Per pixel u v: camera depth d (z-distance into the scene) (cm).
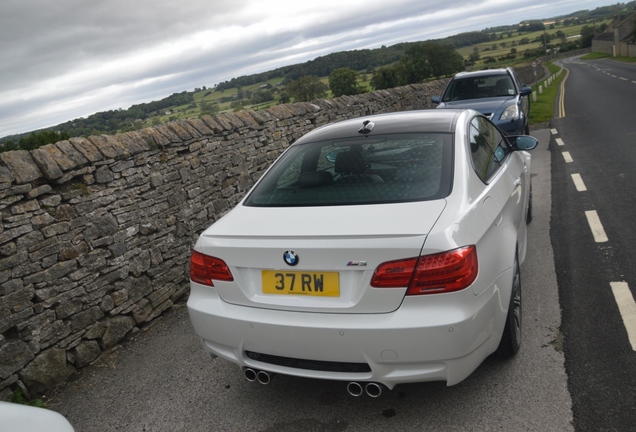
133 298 484
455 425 292
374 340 267
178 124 599
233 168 666
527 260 520
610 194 714
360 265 269
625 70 5769
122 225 486
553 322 389
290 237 285
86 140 478
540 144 1264
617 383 307
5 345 381
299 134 875
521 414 293
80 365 428
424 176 321
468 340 269
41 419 194
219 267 304
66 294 426
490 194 338
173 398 363
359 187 323
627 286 427
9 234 391
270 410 330
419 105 1670
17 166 407
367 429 300
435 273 262
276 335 286
